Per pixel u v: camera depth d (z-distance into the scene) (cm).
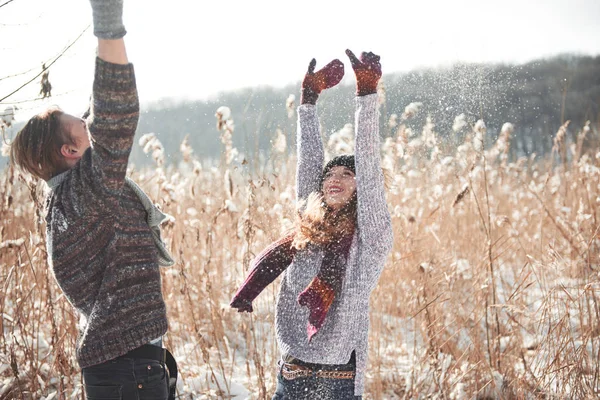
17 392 323
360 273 247
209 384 372
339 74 283
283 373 257
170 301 454
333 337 246
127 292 204
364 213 246
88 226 201
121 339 202
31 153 212
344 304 245
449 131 504
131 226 207
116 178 197
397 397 375
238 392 361
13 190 406
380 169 250
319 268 252
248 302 257
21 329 345
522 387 337
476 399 354
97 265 203
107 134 191
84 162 203
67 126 212
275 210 397
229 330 463
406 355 422
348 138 431
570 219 538
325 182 263
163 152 491
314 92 281
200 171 509
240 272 478
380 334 429
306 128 280
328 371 250
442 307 410
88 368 207
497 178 672
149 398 209
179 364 399
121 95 188
